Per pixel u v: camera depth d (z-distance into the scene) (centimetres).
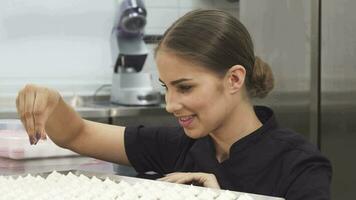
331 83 216
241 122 105
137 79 256
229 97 100
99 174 97
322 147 221
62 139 129
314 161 97
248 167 103
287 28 234
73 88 278
